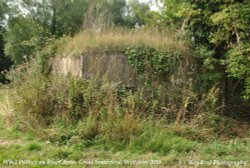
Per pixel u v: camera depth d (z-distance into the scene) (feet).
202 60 41.09
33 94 35.12
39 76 38.45
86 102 33.45
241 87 44.47
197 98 37.50
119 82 36.99
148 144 27.71
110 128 29.30
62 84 35.42
